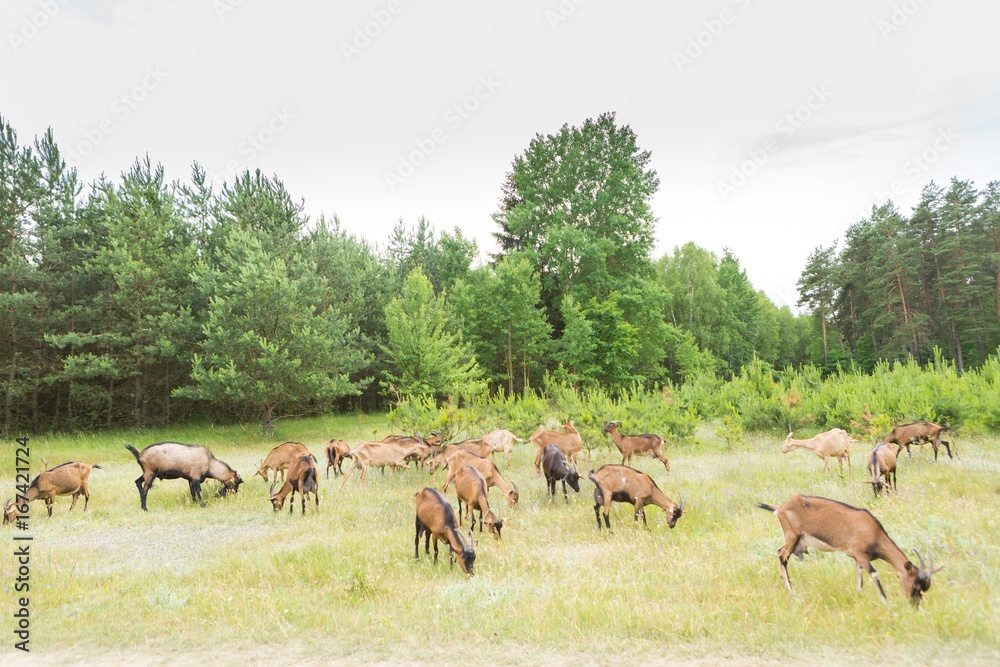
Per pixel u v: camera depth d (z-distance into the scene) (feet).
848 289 216.95
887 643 17.85
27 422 94.79
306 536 33.42
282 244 97.66
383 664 18.37
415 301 111.75
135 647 19.92
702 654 18.13
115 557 30.94
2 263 81.15
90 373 81.00
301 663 18.60
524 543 30.66
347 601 23.32
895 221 193.16
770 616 20.18
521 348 135.13
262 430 87.10
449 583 24.94
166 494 47.65
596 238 139.54
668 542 30.19
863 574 23.07
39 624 21.66
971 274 165.68
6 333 84.99
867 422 60.80
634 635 19.57
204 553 31.45
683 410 79.82
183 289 95.66
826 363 218.38
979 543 25.58
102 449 72.33
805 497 23.04
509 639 19.67
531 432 67.31
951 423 58.95
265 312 85.10
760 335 243.19
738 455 56.29
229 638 20.40
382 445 50.60
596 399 67.10
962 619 18.61
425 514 27.81
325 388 87.45
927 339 178.91
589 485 46.29
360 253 137.59
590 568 26.37
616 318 131.03
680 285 191.11
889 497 34.94
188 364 95.96
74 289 88.22
